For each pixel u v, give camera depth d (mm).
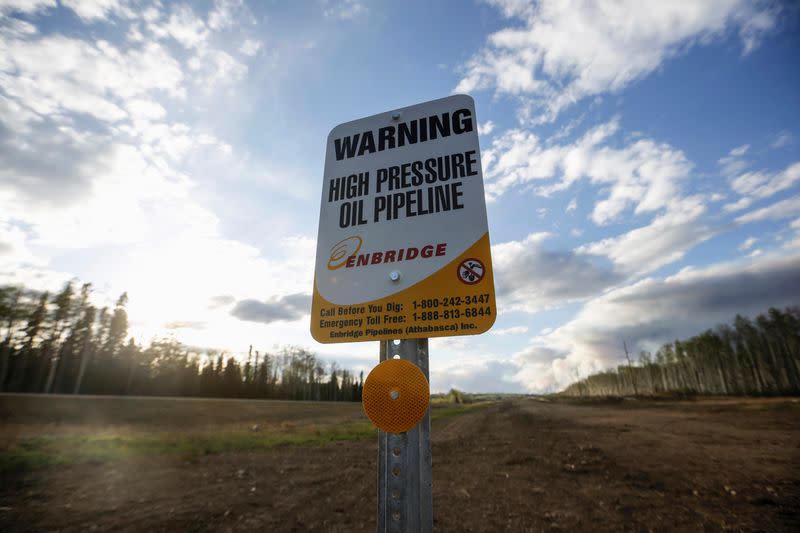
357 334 1452
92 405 35562
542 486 6676
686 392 58188
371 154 1742
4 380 51875
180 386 70875
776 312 57594
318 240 1662
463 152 1611
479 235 1447
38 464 8898
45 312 58219
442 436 17062
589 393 118750
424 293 1422
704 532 4504
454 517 5090
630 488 6410
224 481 7496
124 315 69938
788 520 4797
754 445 10922
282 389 91438
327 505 5758
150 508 5684
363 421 29922
